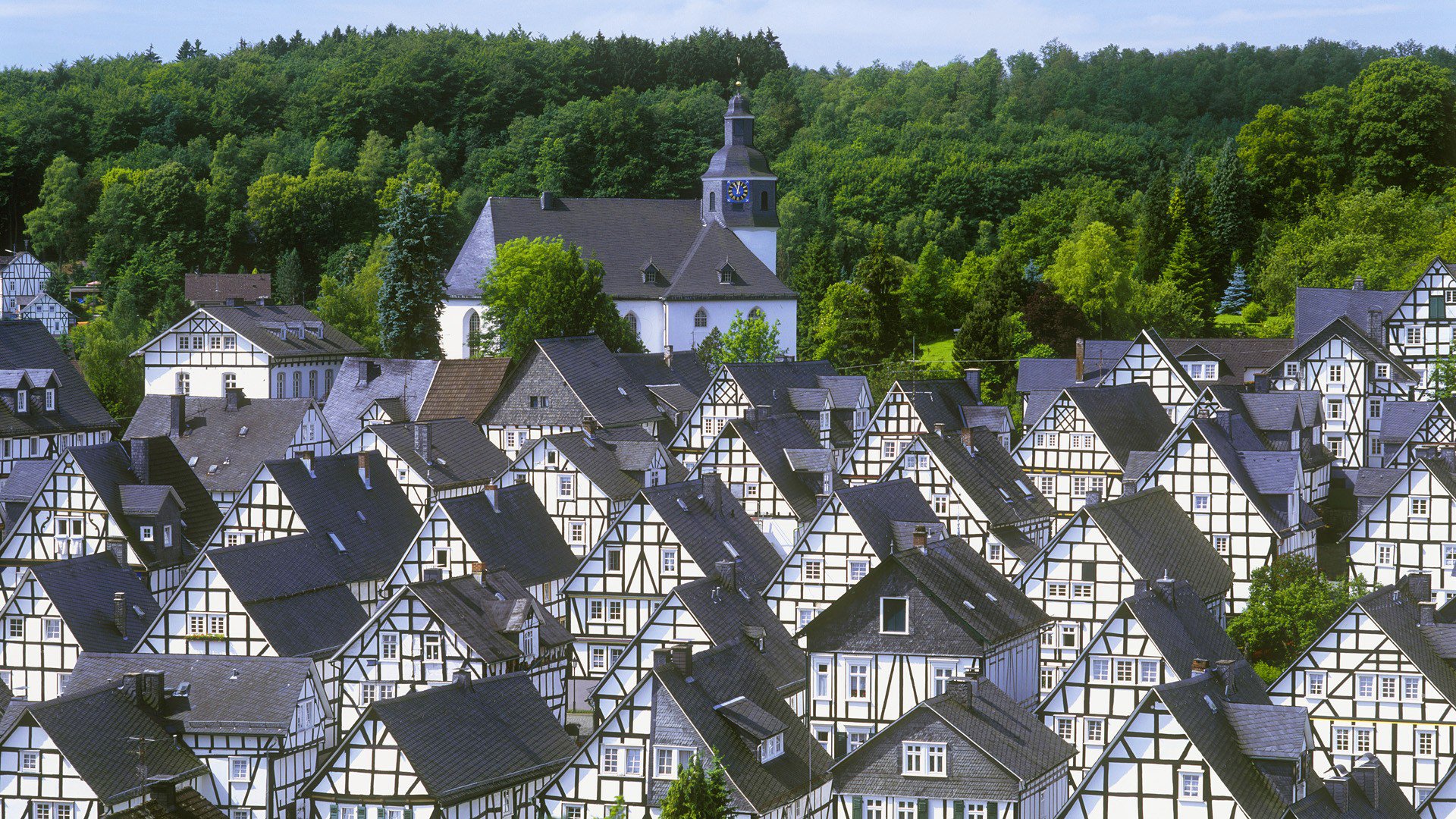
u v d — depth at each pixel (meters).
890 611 94.88
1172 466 121.62
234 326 195.88
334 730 96.44
